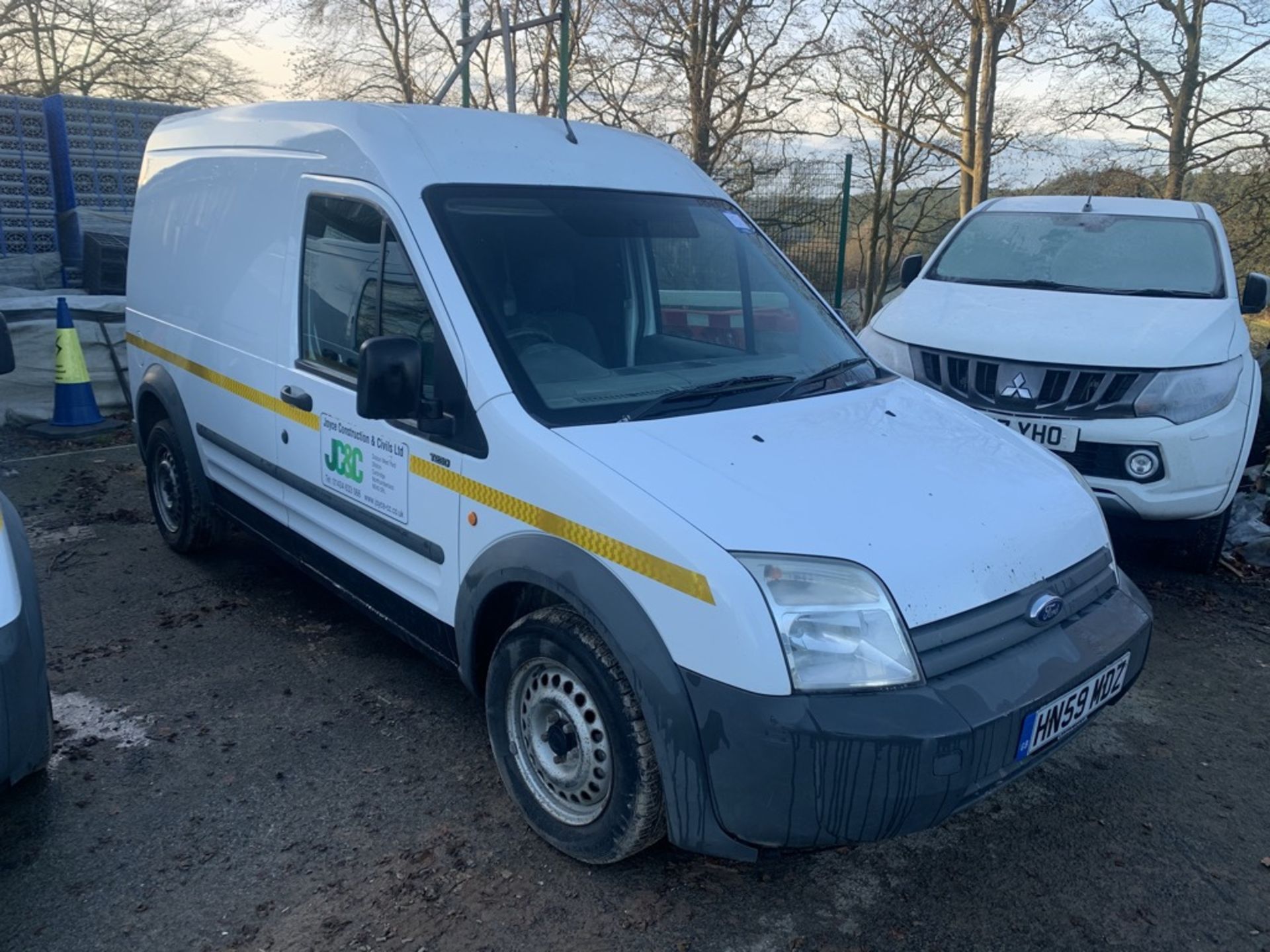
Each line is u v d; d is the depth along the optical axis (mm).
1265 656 4664
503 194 3588
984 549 2781
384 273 3541
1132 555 5902
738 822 2543
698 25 15758
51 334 8492
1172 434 4871
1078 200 7043
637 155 4137
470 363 3182
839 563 2570
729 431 3102
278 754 3672
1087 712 2850
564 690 2988
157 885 2971
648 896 2957
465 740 3785
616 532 2723
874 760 2430
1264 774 3695
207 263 4789
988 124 12711
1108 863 3172
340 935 2773
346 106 3920
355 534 3863
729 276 3918
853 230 14734
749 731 2467
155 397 5422
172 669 4309
